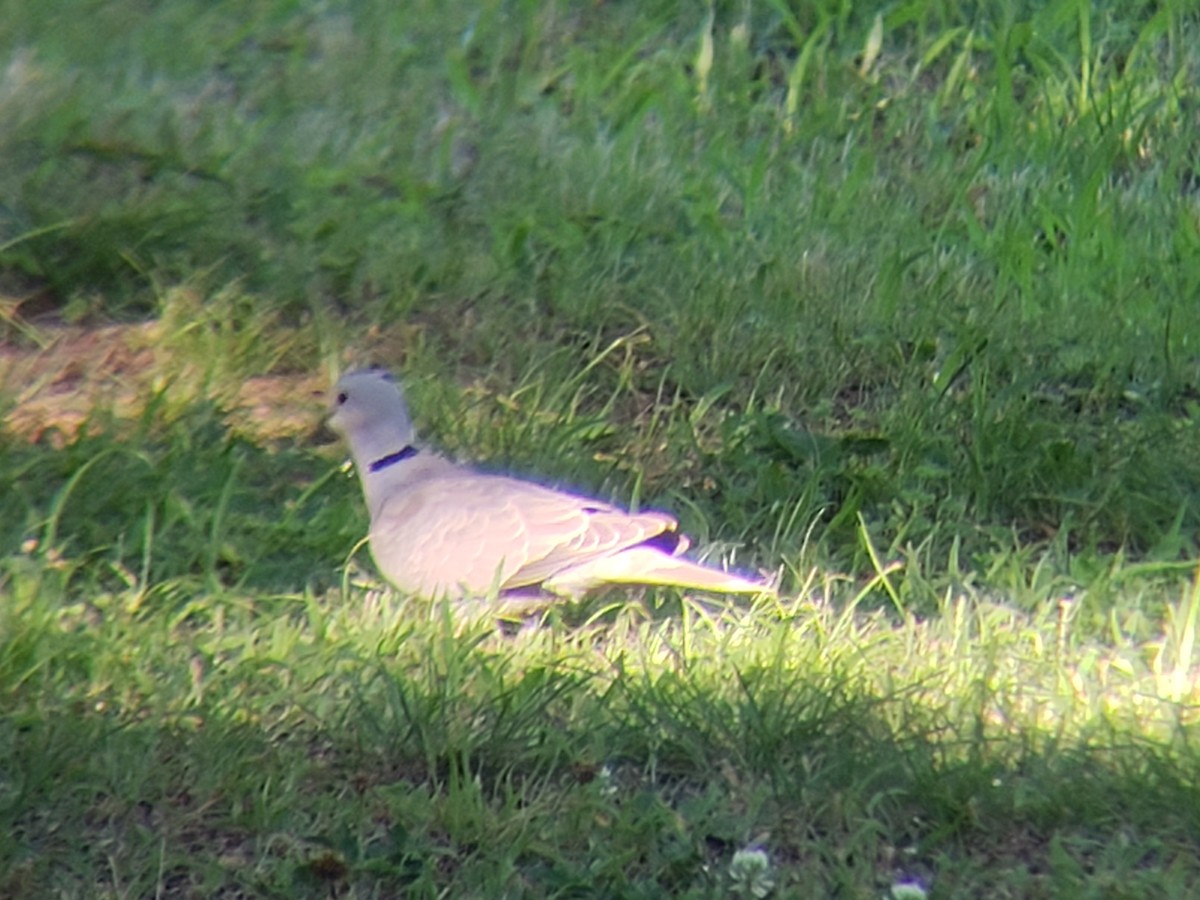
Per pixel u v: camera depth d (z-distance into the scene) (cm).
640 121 1459
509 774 841
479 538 950
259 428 1155
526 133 1445
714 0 1588
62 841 809
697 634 979
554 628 971
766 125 1499
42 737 851
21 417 1141
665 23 1581
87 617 969
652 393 1226
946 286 1318
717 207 1385
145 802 830
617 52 1544
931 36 1578
